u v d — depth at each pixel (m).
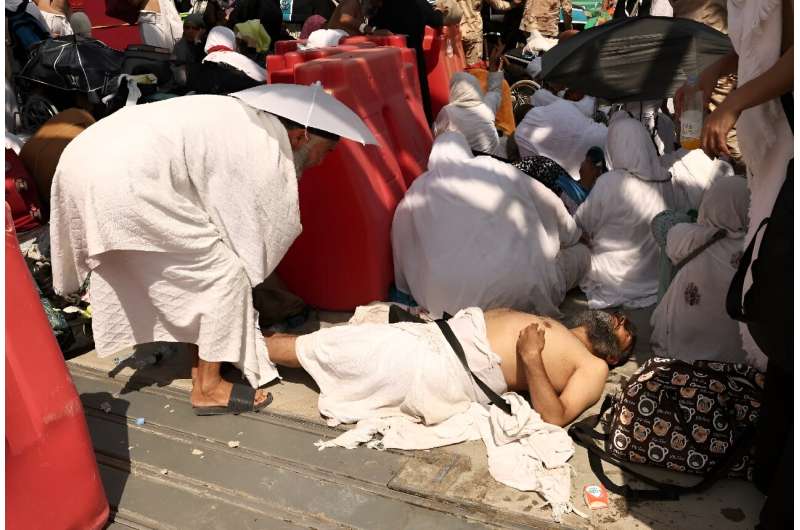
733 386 2.91
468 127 5.57
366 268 4.24
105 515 2.67
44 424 2.37
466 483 2.86
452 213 4.07
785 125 2.68
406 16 6.18
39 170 4.84
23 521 2.35
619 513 2.69
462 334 3.32
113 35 9.71
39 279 4.25
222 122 3.30
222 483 2.92
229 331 3.33
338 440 3.13
